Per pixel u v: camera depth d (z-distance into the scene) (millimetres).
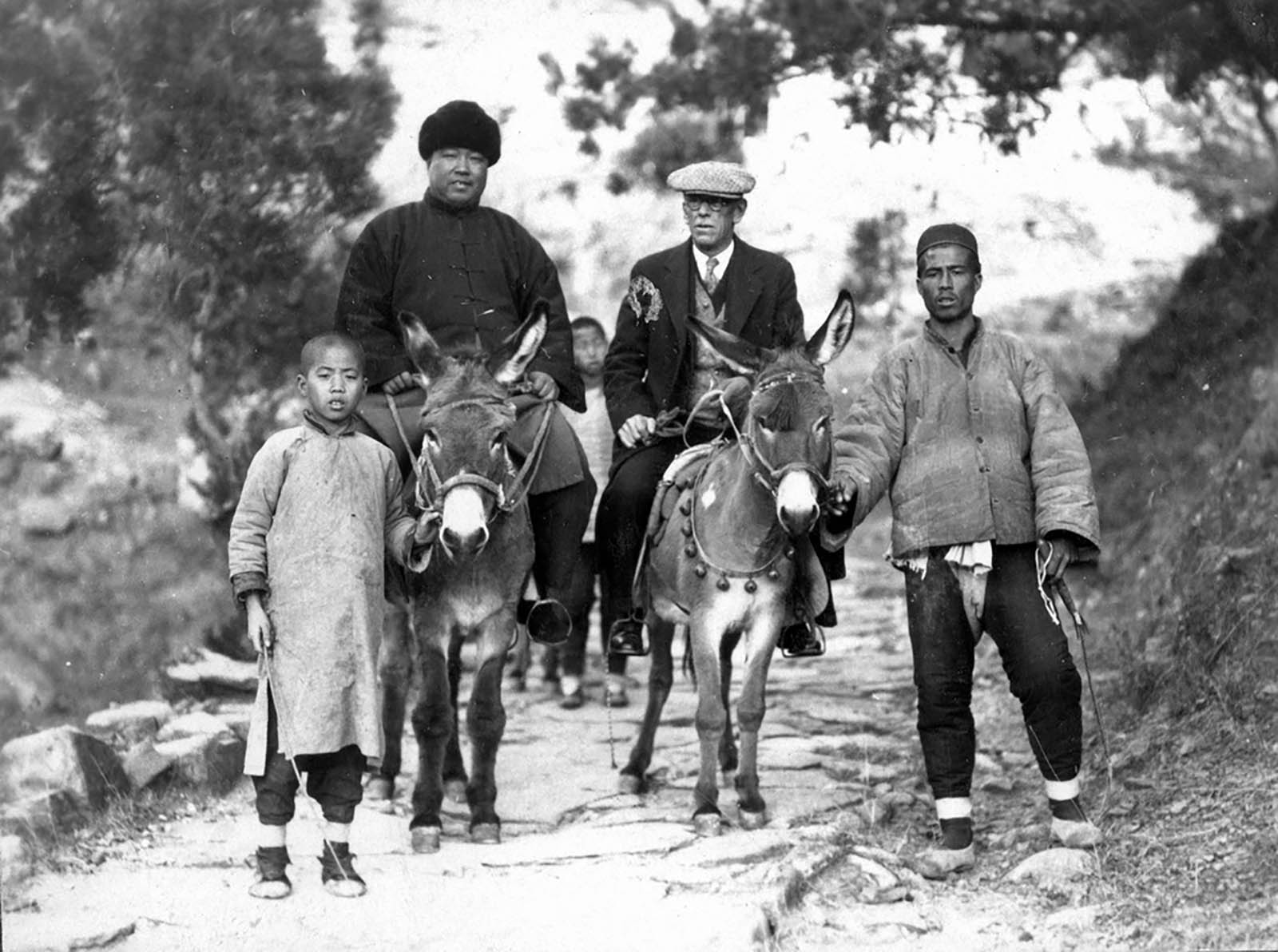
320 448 5434
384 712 6656
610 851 5754
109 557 8289
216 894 5301
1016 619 5605
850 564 13734
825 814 6371
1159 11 8344
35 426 8375
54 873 5508
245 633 8734
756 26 9320
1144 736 6535
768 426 5555
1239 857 5195
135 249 8758
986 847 5898
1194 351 9133
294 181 9141
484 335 6668
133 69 8562
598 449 9273
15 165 8422
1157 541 8430
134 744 6918
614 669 8781
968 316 5879
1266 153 9000
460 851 5812
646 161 9961
